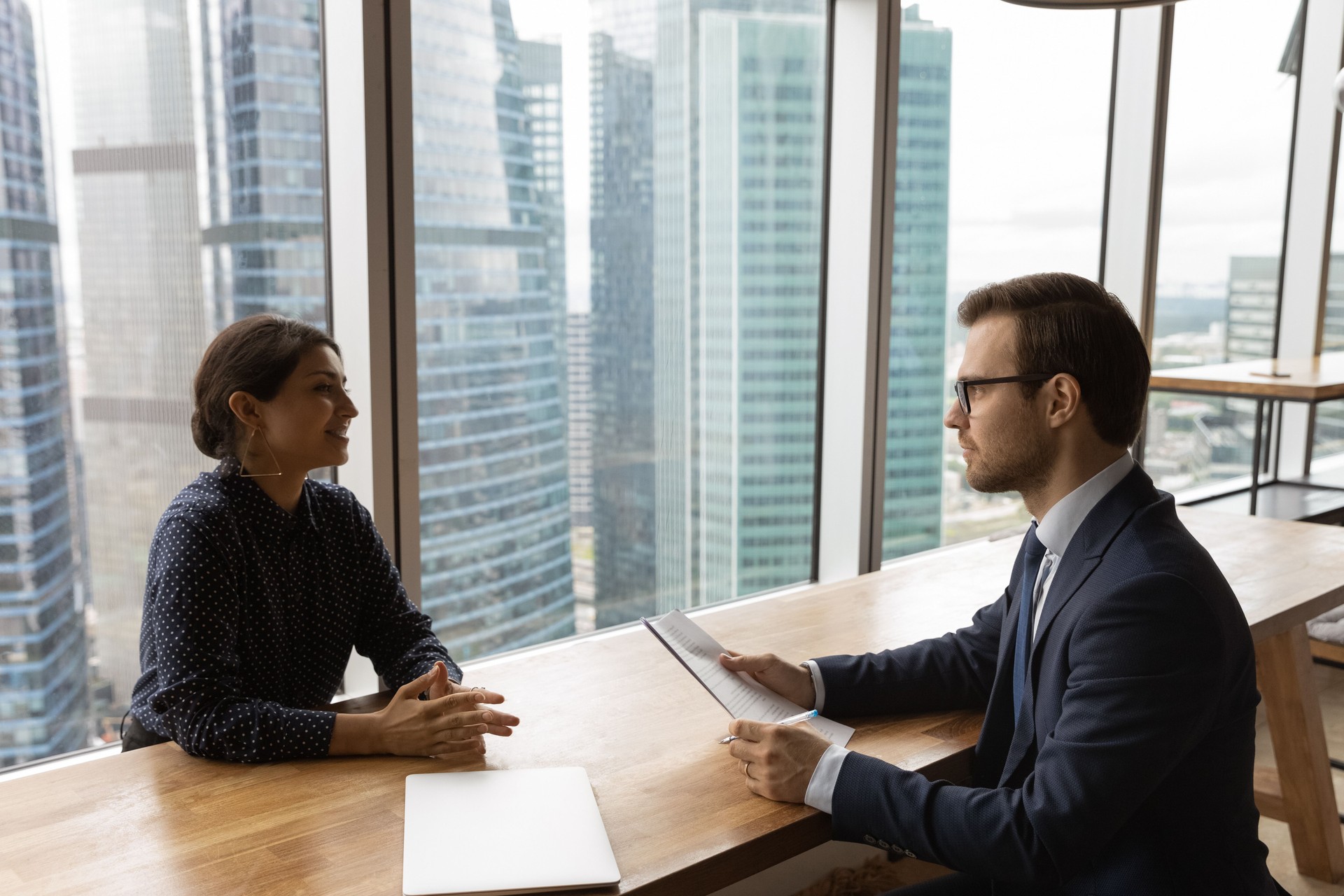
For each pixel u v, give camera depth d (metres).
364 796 1.35
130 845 1.23
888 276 2.97
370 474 2.04
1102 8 2.04
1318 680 3.81
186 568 1.45
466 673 1.86
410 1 1.97
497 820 1.28
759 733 1.42
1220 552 2.64
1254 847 1.35
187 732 1.42
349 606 1.67
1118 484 1.39
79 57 1.76
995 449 1.44
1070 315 1.38
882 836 1.32
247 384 1.51
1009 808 1.27
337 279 2.05
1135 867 1.29
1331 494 4.43
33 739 1.82
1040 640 1.40
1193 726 1.24
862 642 2.03
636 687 1.80
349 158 1.98
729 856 1.25
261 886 1.13
